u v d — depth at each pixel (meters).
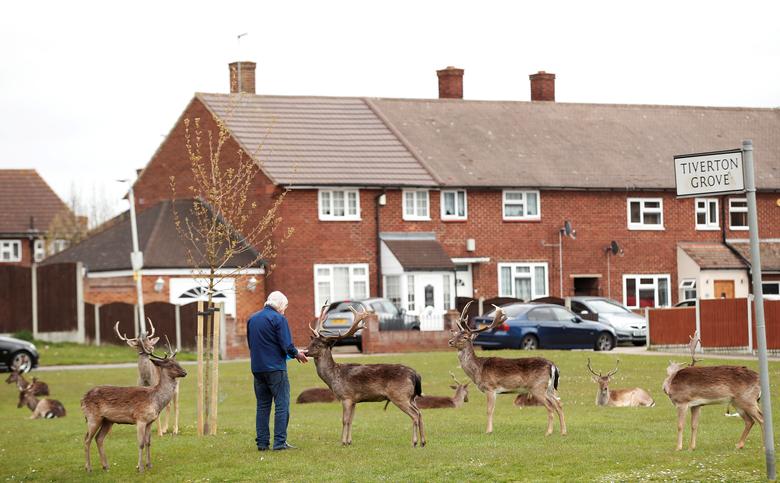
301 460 17.73
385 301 44.94
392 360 37.16
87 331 46.53
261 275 48.12
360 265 49.44
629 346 45.09
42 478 18.11
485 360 20.11
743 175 14.71
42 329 47.44
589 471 16.09
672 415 22.91
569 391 28.28
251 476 16.91
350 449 18.59
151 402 17.89
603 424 21.39
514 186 52.22
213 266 22.05
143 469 17.88
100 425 18.16
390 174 50.31
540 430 20.53
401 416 24.08
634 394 25.23
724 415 22.36
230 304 47.78
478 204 51.88
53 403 26.25
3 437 22.47
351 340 43.91
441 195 51.25
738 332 38.50
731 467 15.94
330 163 50.00
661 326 39.84
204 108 51.72
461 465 16.73
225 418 24.92
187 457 18.69
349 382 18.88
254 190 48.91
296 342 48.09
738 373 17.30
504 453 17.62
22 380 29.50
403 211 50.47
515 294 52.38
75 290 46.75
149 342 18.53
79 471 18.27
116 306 45.28
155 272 47.91
